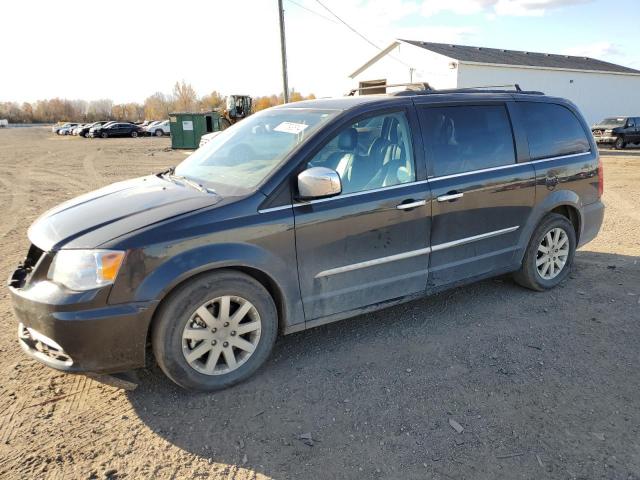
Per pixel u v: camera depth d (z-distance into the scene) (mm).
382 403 3031
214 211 3012
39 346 2973
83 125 58594
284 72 20922
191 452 2645
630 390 3143
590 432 2760
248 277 3131
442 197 3793
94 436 2771
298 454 2621
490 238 4203
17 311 2912
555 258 4746
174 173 4035
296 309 3355
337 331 3986
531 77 23797
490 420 2865
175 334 2949
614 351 3619
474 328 3998
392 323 4109
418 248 3779
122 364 2881
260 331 3246
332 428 2816
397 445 2674
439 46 24172
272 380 3299
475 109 4148
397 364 3473
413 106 3824
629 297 4586
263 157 3500
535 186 4395
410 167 3730
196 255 2910
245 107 29234
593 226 5031
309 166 3320
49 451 2648
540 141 4512
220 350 3131
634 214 8438
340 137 3479
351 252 3471
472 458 2574
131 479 2457
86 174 16188
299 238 3246
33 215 9258
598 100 27438
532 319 4152
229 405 3041
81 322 2709
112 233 2848
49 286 2795
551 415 2906
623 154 21266
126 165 19453
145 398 3117
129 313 2781
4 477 2461
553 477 2441
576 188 4758
